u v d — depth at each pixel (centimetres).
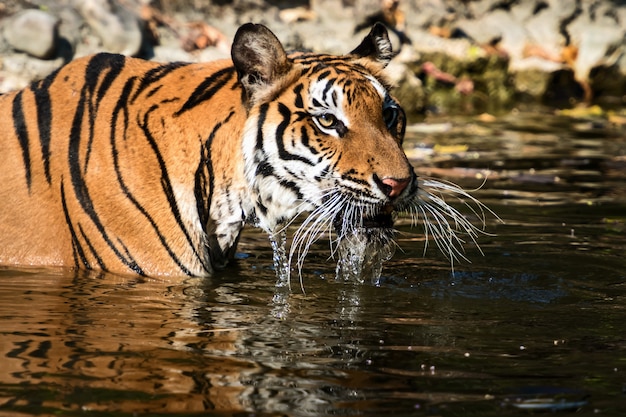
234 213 1116
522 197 1616
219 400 754
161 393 766
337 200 1057
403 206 1059
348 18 2473
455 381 807
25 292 1043
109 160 1117
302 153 1067
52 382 786
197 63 1162
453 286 1119
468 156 1961
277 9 2480
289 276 1129
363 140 1049
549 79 2761
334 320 978
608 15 2902
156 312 989
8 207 1152
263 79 1080
